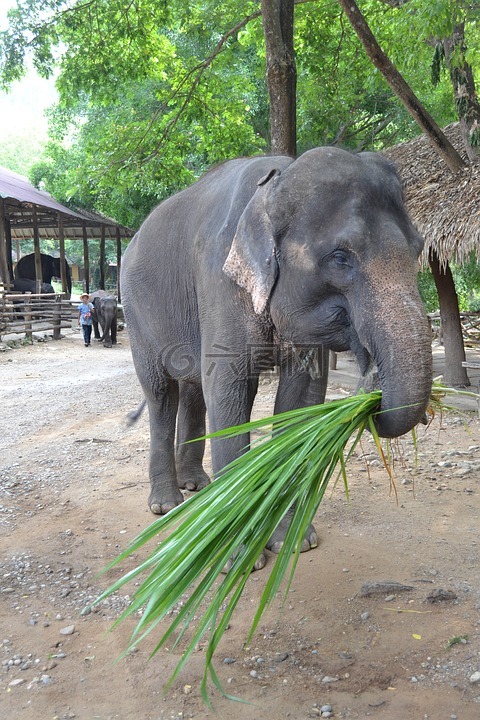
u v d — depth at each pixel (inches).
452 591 134.6
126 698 108.2
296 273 118.1
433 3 269.0
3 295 716.7
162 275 172.9
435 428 269.4
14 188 919.0
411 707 101.5
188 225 163.6
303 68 565.3
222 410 145.0
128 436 289.3
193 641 80.8
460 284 796.0
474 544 157.1
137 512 190.2
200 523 86.8
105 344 743.7
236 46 582.6
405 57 342.3
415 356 101.6
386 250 108.5
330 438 96.6
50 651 122.8
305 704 103.7
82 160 1032.2
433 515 176.2
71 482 223.5
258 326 137.9
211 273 145.1
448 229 296.7
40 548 168.4
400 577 142.2
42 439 293.6
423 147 384.2
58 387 448.8
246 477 91.8
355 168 116.1
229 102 566.3
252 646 120.4
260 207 124.9
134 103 805.2
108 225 1117.1
